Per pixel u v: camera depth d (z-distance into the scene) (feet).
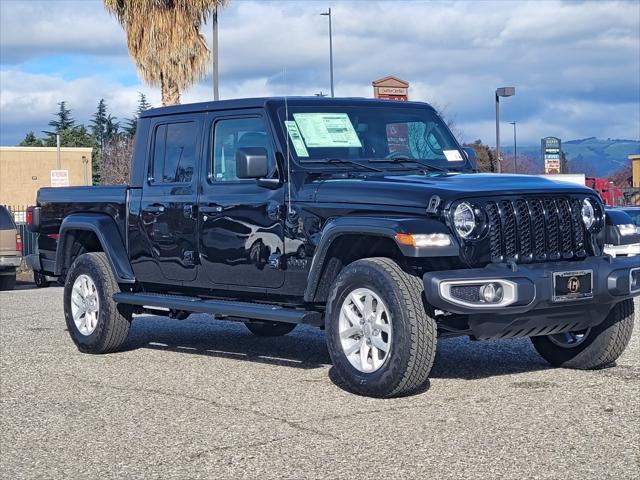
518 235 22.30
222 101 26.94
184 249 27.58
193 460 17.69
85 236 31.94
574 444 17.81
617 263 23.00
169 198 28.04
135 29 82.28
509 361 26.76
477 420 19.83
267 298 25.81
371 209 22.67
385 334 22.24
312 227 23.91
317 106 26.05
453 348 29.22
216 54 83.51
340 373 22.72
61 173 92.58
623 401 21.21
